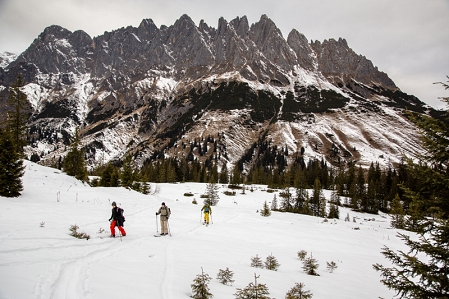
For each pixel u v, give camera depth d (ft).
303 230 95.09
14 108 154.71
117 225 51.44
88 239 45.96
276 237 77.20
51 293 21.33
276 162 615.98
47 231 46.62
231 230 78.95
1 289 19.97
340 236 93.45
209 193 216.54
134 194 136.87
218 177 425.69
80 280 24.88
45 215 61.36
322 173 394.93
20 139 155.02
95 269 28.78
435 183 27.71
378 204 275.39
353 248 77.97
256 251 55.98
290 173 389.60
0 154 82.69
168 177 363.76
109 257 35.09
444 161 28.91
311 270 45.85
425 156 29.76
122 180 207.21
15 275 23.71
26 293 20.30
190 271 33.45
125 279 26.61
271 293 30.04
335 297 33.68
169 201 137.28
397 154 634.43
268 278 36.91
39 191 100.07
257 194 274.16
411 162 29.63
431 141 29.14
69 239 43.45
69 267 28.53
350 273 50.52
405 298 27.84
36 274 24.97
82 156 200.23
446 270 27.22
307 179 385.70
